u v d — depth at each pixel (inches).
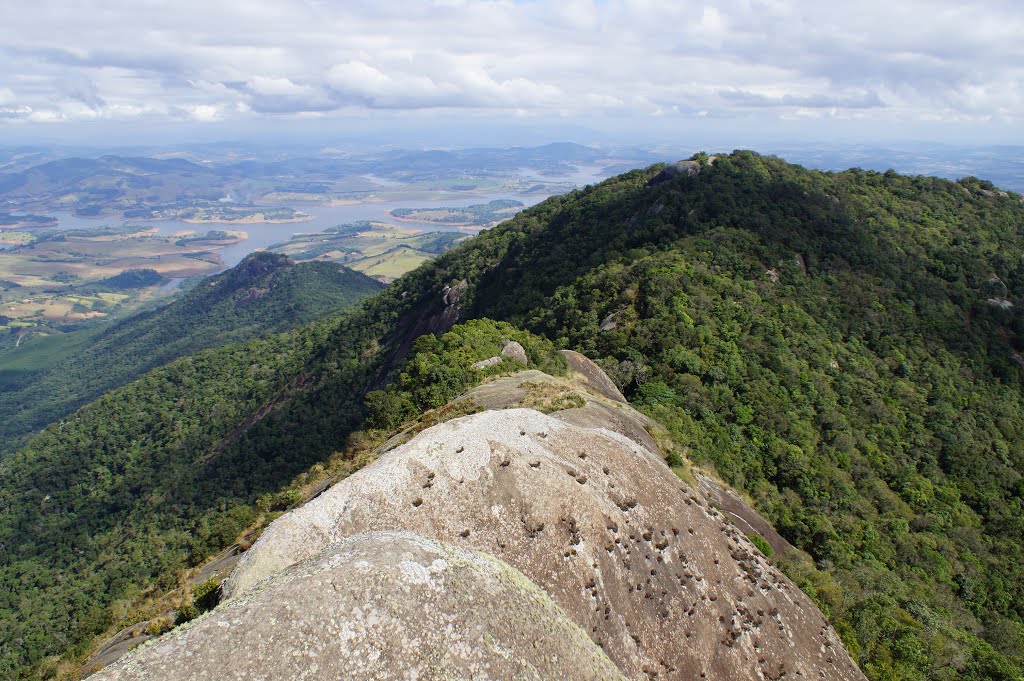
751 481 1841.8
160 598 1105.4
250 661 458.9
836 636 979.3
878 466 2218.3
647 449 1210.6
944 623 1343.5
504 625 535.2
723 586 882.8
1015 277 3523.6
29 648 2316.7
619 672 573.6
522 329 2955.2
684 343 2463.1
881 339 2908.5
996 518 2149.4
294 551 716.0
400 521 759.1
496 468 840.3
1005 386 2886.3
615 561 807.7
